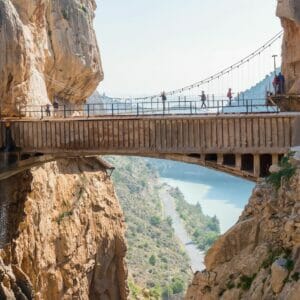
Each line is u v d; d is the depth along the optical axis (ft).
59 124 132.57
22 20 166.30
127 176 623.36
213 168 118.32
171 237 477.77
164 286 344.69
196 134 118.62
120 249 215.10
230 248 84.17
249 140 112.68
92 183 205.67
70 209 186.70
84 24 210.18
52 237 174.50
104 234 205.46
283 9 122.21
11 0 165.68
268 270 74.18
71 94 207.00
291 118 108.47
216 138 116.37
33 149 134.92
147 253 422.00
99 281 202.18
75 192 192.95
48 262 170.60
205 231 532.32
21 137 135.95
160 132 122.62
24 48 151.84
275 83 125.70
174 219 557.33
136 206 534.78
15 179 153.48
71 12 203.21
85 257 191.93
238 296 77.30
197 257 453.58
